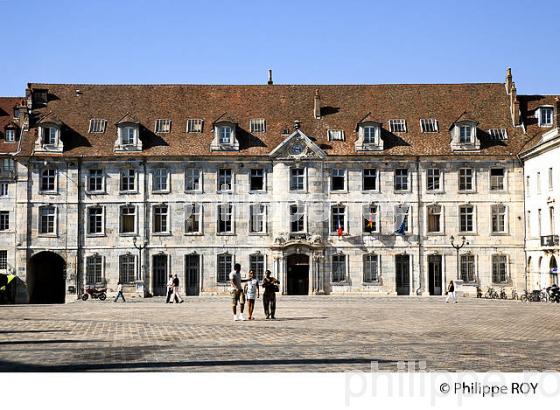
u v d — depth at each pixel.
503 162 67.56
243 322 33.78
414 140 68.19
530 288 66.19
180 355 20.95
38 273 69.94
